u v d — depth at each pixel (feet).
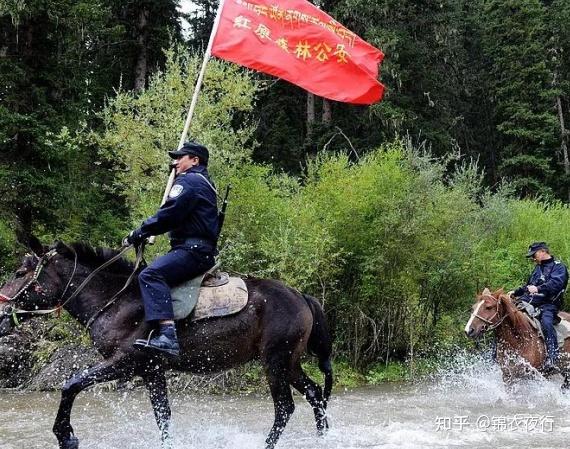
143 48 73.15
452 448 21.50
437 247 44.50
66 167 54.44
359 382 41.78
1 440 23.79
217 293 21.62
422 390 38.09
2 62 51.01
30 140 51.42
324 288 41.93
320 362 23.39
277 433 21.30
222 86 43.96
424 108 88.53
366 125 85.56
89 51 72.02
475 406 31.40
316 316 23.15
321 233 40.55
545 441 22.65
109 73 75.05
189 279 21.34
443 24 92.84
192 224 21.24
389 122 81.71
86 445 23.21
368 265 42.01
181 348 21.16
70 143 46.60
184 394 36.47
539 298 34.12
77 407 31.86
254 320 21.67
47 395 36.60
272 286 22.44
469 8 139.74
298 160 90.38
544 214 66.64
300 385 23.36
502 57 124.67
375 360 45.57
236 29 30.25
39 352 40.96
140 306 21.25
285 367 21.67
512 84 120.37
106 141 44.39
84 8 53.36
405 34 84.53
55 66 55.06
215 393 36.91
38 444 22.97
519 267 56.39
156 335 20.61
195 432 25.43
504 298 32.53
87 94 58.90
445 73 103.19
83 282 21.70
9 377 40.50
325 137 82.64
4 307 21.33
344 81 30.55
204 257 21.27
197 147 21.90
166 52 44.96
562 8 131.44
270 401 34.19
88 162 58.54
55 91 55.36
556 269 34.68
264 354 21.67
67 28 54.90
